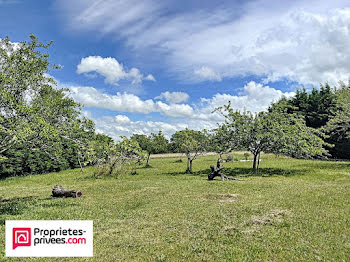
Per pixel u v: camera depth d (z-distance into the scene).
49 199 13.98
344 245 6.35
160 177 22.45
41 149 11.67
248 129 23.39
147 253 6.44
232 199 11.73
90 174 26.33
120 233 7.96
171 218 9.17
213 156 51.81
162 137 36.44
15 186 20.80
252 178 19.73
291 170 23.59
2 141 10.45
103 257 6.36
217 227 7.96
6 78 10.10
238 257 5.95
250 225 8.01
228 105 25.02
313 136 23.91
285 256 5.93
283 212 9.11
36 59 11.63
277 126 22.69
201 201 11.56
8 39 11.64
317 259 5.71
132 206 11.34
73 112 12.67
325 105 43.44
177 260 5.99
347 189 13.02
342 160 36.00
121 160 25.27
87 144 13.44
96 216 9.94
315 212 9.00
